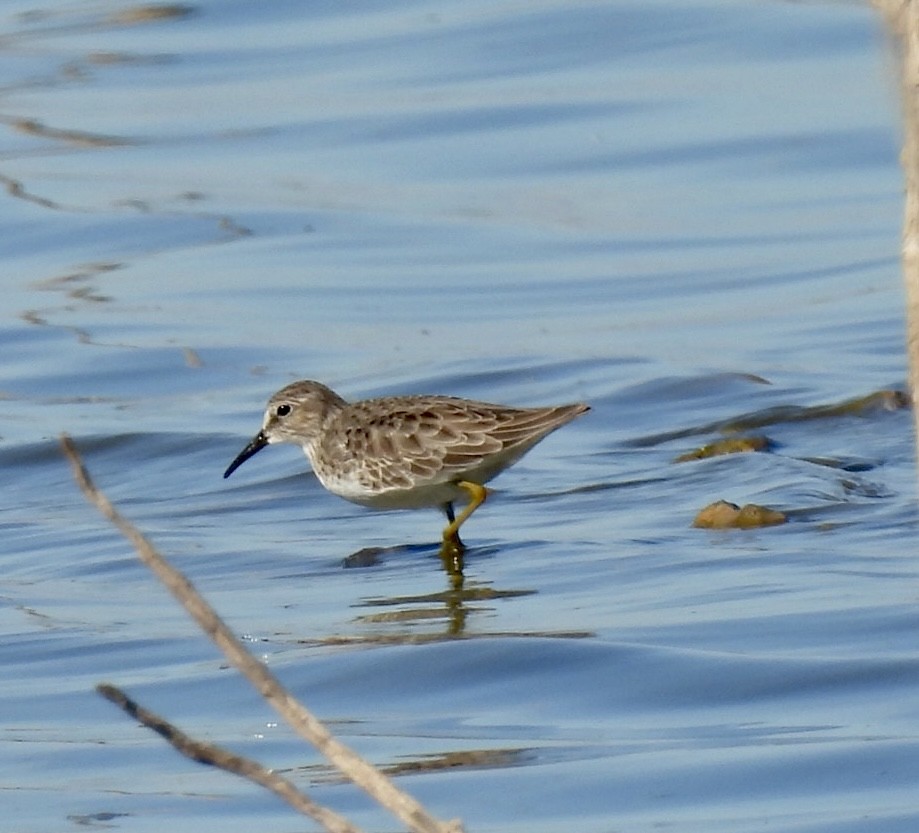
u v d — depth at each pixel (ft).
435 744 31.37
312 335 65.41
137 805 29.32
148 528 47.21
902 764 29.19
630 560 41.65
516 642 35.94
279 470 52.34
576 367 60.54
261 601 40.45
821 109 86.69
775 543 42.01
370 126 88.63
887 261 70.28
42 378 61.77
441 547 44.37
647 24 99.96
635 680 33.78
